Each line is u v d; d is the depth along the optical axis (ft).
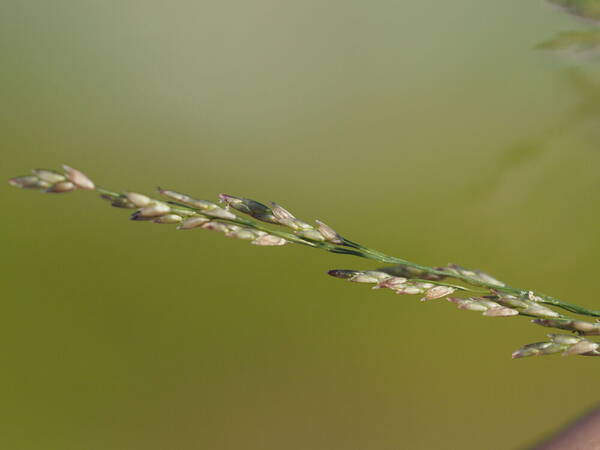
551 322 0.35
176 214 0.35
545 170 0.49
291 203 0.50
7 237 0.49
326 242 0.36
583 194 0.48
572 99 0.50
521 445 0.43
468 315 0.47
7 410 0.46
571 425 0.39
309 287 0.48
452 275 0.36
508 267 0.47
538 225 0.47
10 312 0.47
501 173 0.50
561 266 0.46
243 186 0.51
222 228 0.35
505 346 0.46
